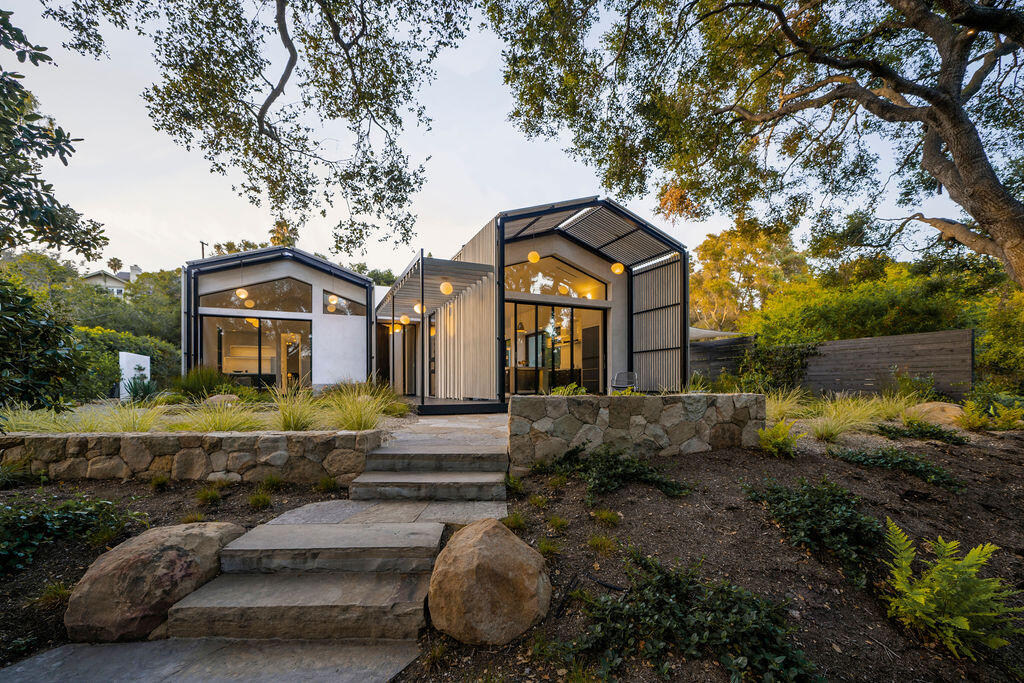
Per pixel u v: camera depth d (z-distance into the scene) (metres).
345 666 1.88
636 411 4.08
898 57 8.15
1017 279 5.77
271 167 7.11
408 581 2.35
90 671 1.82
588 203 8.46
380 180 7.59
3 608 2.16
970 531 3.03
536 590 2.14
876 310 10.88
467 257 9.30
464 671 1.85
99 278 29.92
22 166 2.48
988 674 1.99
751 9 7.01
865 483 3.53
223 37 5.73
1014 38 4.40
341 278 12.41
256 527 2.75
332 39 6.43
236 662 1.90
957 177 6.91
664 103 7.45
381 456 3.70
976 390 6.59
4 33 2.26
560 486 3.40
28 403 2.85
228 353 11.08
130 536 2.75
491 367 7.92
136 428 4.27
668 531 2.77
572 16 5.90
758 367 9.91
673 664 1.80
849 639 2.07
